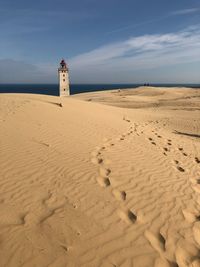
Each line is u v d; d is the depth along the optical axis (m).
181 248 4.47
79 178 6.19
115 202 5.46
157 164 8.15
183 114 26.73
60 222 4.58
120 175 6.77
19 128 9.03
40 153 7.15
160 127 18.03
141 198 5.81
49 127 9.96
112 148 9.02
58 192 5.46
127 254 4.15
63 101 19.62
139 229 4.76
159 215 5.29
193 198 6.20
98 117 15.34
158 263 4.07
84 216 4.84
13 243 4.00
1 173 5.81
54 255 3.89
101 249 4.16
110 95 52.91
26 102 14.21
